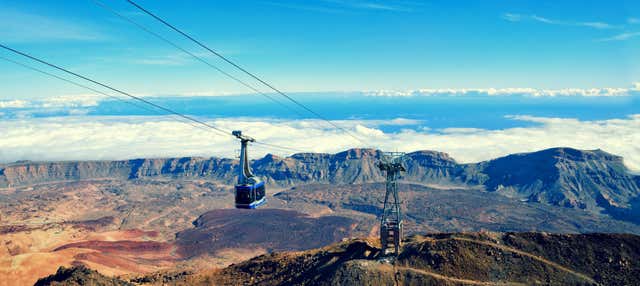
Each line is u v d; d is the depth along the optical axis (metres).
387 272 158.00
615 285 144.25
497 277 151.50
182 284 193.25
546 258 158.62
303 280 169.88
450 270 155.38
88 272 170.50
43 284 167.12
